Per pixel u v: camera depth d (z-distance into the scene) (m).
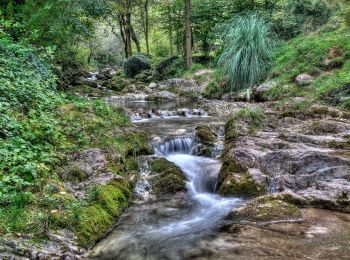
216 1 18.64
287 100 9.98
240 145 6.38
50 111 7.04
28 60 8.71
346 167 5.27
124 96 14.19
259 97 11.62
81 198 4.65
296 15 16.36
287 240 4.01
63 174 5.12
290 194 4.95
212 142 7.34
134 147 6.73
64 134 6.37
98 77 21.12
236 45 13.05
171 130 8.42
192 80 15.19
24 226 3.82
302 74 11.18
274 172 5.61
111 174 5.43
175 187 5.78
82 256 3.74
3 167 4.57
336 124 7.04
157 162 6.41
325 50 11.84
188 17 17.19
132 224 4.64
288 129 7.50
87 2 12.42
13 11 10.71
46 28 10.82
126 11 24.22
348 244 3.86
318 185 5.20
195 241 4.15
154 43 31.59
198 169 6.40
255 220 4.54
